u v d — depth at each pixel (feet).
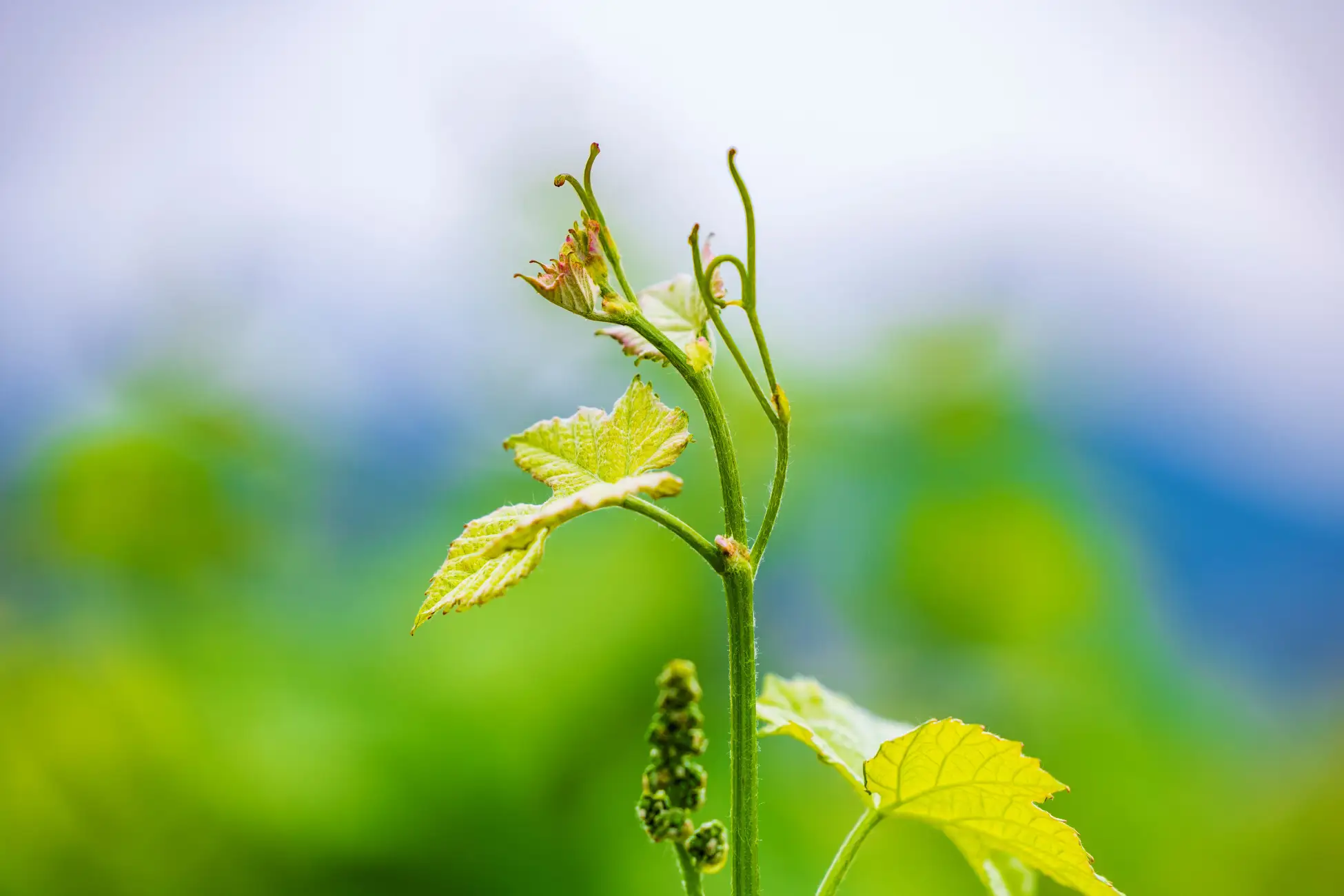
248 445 5.38
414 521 5.35
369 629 4.83
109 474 5.11
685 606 4.86
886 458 5.55
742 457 5.33
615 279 2.19
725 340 2.18
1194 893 4.71
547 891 4.28
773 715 2.37
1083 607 5.42
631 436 2.20
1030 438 5.66
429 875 4.23
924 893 4.30
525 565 2.11
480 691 4.48
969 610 5.33
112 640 4.72
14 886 4.12
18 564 5.02
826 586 5.42
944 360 5.65
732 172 2.16
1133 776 5.02
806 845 4.39
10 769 4.21
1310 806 4.88
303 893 4.22
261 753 4.33
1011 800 2.21
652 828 2.21
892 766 2.23
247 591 5.06
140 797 4.27
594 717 4.56
